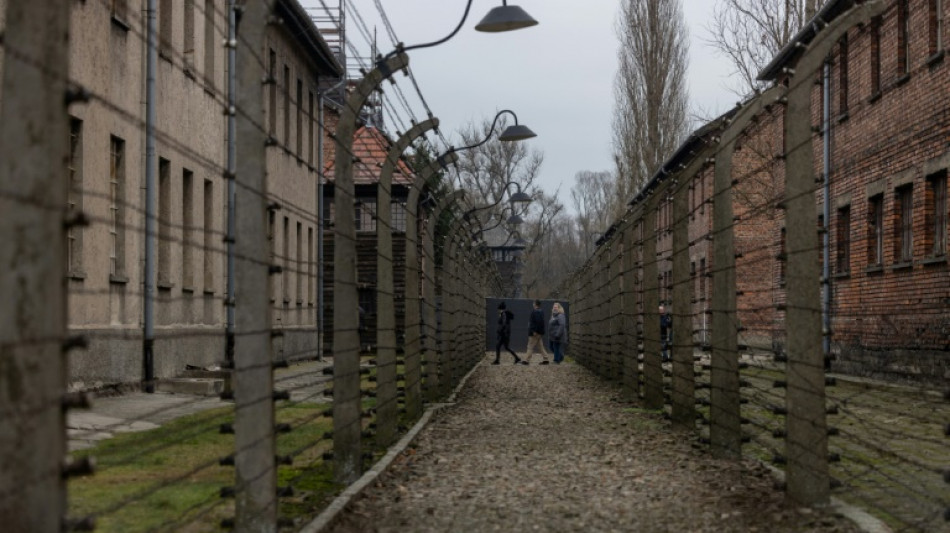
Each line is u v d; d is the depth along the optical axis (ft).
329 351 135.64
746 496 31.96
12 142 13.62
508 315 140.97
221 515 27.25
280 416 54.08
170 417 50.57
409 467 39.06
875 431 48.49
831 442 45.29
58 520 13.84
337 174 34.40
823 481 29.86
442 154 54.29
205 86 85.30
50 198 13.64
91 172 61.72
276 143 24.21
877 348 68.69
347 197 34.42
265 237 23.82
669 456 41.98
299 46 118.42
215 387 69.00
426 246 65.10
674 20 195.93
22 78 13.66
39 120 13.64
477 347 127.34
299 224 122.93
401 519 29.22
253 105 23.72
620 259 84.79
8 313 13.52
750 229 145.28
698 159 49.67
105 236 64.18
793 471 30.27
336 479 34.14
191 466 36.09
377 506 31.14
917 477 35.68
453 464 40.16
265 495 23.70
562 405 68.85
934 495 31.94
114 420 48.24
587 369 120.67
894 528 26.81
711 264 44.01
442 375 72.38
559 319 143.33
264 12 23.79
